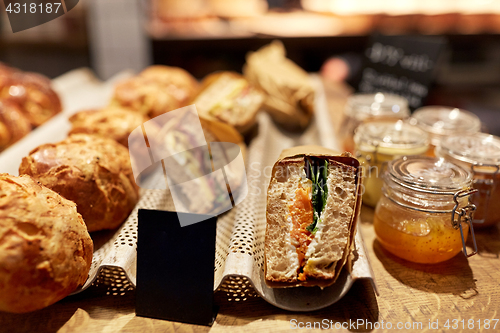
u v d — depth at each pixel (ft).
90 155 1.32
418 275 1.27
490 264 1.32
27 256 0.99
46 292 1.02
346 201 1.15
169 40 2.70
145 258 1.14
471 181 1.23
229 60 3.05
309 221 1.16
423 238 1.23
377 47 2.35
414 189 1.20
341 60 3.06
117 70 2.87
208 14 2.77
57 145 1.35
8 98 1.89
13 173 1.48
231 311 1.15
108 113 1.72
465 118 1.73
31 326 1.09
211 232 1.12
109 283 1.22
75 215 1.12
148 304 1.14
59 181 1.25
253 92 2.01
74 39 2.74
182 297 1.13
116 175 1.35
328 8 2.74
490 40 2.70
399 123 1.61
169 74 2.35
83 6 2.59
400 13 2.65
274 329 1.09
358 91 2.46
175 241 1.14
